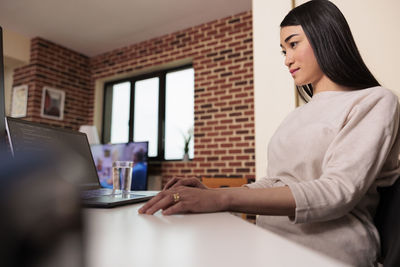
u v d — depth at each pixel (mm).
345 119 762
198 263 255
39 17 3750
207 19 3783
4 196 113
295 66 920
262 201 604
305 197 611
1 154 123
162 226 428
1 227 110
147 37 4285
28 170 122
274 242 333
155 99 4348
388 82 1253
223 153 3506
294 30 909
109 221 470
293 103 1432
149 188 3910
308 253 287
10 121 822
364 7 1324
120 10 3592
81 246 133
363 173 659
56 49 4469
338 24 849
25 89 4219
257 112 1517
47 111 4254
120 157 3604
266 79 1512
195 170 3676
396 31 1262
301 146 827
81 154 1115
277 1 1530
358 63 850
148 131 4344
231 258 269
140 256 272
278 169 892
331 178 661
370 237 711
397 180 698
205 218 506
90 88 4926
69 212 131
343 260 697
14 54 4086
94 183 1144
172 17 3734
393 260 573
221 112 3594
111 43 4477
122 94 4789
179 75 4211
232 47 3633
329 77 875
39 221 120
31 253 115
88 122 4848
